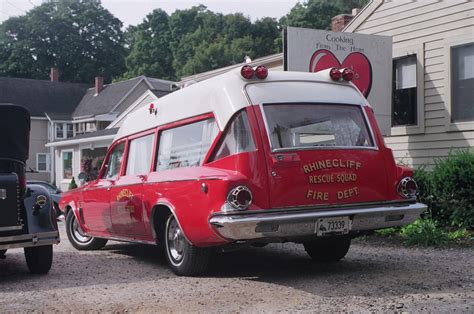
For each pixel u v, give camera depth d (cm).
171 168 716
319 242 741
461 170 930
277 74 664
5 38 6781
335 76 684
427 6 1247
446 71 1208
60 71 6894
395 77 1331
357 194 632
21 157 721
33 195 719
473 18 1157
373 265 720
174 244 696
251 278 661
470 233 909
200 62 5769
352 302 535
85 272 749
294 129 627
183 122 709
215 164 628
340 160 628
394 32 1325
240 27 6344
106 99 4353
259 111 619
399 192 656
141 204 748
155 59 6875
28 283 682
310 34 1203
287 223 589
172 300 564
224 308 528
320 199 612
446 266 694
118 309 538
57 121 4384
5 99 4500
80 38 7056
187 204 641
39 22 6844
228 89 642
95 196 892
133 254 913
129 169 827
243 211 584
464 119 1184
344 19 1736
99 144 2912
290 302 542
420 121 1260
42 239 703
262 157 599
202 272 676
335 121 655
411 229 894
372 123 674
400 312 499
